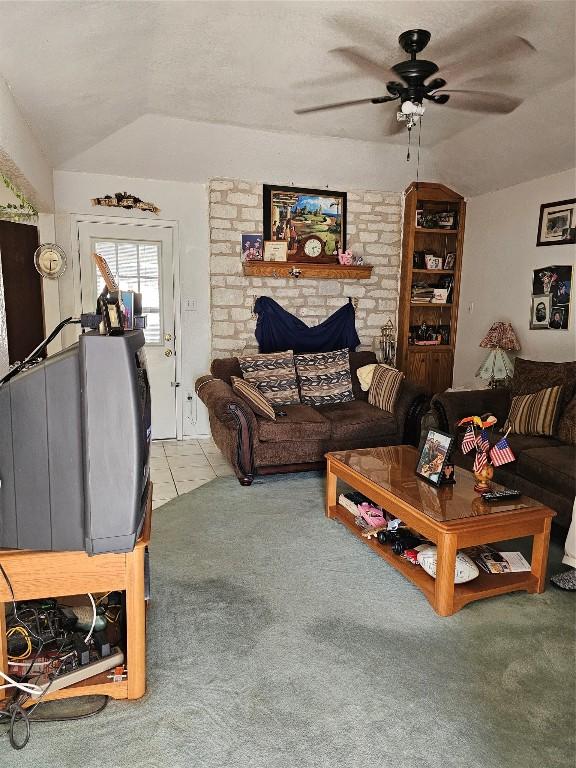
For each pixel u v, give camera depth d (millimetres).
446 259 5617
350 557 2793
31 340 4367
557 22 2660
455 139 4578
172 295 5008
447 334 5742
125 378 1457
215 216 4891
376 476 2836
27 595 1627
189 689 1813
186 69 3223
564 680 1879
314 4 2482
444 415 3973
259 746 1578
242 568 2662
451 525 2227
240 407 3785
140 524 1645
